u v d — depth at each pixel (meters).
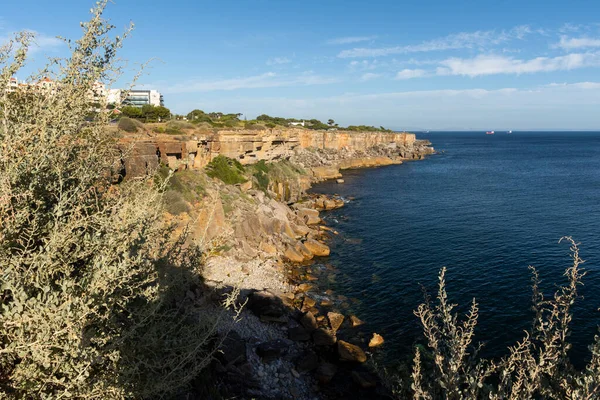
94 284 4.10
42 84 5.15
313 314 23.91
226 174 45.00
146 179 6.54
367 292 27.20
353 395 16.86
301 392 16.67
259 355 18.33
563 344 5.65
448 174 95.56
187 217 25.02
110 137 6.12
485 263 31.30
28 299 3.89
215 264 26.67
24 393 3.91
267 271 29.30
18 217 4.32
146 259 5.55
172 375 5.65
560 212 49.72
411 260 33.03
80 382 3.91
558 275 28.00
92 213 5.32
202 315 7.20
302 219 46.84
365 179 86.62
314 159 92.81
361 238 40.59
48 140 4.75
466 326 6.02
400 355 19.44
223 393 12.70
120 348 4.79
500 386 5.11
